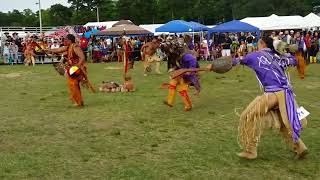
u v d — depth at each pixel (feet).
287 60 21.33
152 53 67.21
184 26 104.99
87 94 46.01
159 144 25.30
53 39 109.40
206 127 29.48
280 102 20.57
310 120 30.99
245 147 22.13
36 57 100.83
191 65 35.47
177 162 21.81
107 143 25.67
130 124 30.76
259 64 20.93
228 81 56.39
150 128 29.37
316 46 88.33
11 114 35.29
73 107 38.17
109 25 144.46
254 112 20.90
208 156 22.70
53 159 22.53
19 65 95.61
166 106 37.88
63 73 39.78
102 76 67.10
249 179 19.36
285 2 270.05
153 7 291.58
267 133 26.99
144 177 19.71
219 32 105.70
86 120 32.37
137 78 63.36
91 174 20.24
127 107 37.65
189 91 46.60
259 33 100.58
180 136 27.09
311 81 55.47
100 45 105.50
